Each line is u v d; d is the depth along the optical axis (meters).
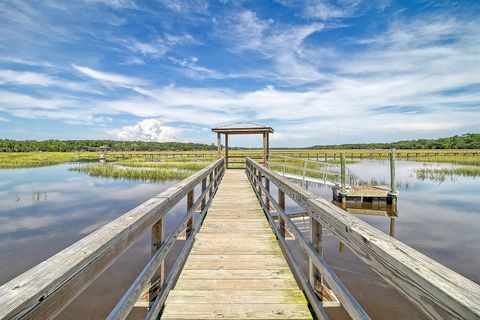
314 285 1.90
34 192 12.62
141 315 3.20
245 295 2.25
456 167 23.14
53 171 22.28
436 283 0.71
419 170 20.78
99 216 8.52
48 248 5.80
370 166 26.39
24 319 0.63
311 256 1.86
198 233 3.95
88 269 0.92
